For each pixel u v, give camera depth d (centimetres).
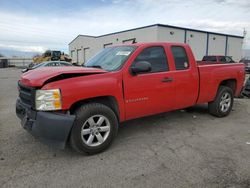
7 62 5297
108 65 436
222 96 597
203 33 3200
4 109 712
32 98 352
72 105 362
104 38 3781
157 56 462
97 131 385
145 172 329
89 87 367
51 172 328
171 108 489
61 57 3662
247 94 885
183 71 495
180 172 328
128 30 3117
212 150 402
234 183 301
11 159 366
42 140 354
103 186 296
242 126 538
